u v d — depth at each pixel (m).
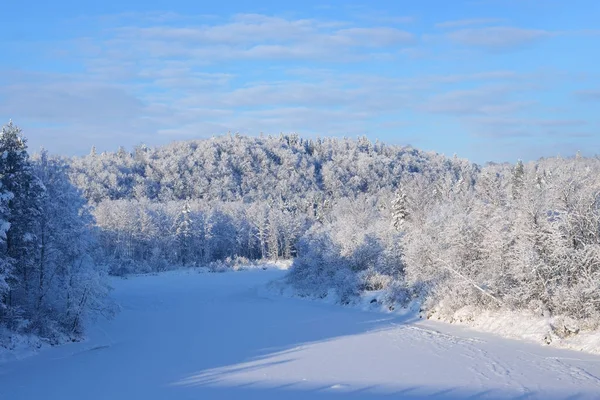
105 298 33.09
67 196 29.78
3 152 25.25
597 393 16.39
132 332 31.78
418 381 18.48
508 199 33.16
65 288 28.45
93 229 33.28
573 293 24.58
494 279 29.42
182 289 59.66
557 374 18.73
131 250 94.94
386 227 50.38
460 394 16.73
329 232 55.91
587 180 27.28
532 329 25.50
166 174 170.00
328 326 32.28
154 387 18.86
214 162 183.88
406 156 197.62
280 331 30.94
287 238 113.81
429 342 25.94
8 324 25.94
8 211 24.22
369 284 43.34
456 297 32.47
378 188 172.25
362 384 18.33
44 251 27.92
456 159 193.38
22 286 27.50
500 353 22.66
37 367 22.55
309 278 52.44
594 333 23.33
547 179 32.59
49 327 26.98
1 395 18.19
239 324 34.19
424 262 37.41
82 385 19.34
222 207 129.25
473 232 33.25
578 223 26.52
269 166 190.38
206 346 26.75
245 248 117.25
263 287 59.94
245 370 21.11
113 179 154.12
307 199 154.00
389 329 30.28
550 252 26.88
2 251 26.34
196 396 17.56
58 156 30.34
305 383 18.72
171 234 101.12
